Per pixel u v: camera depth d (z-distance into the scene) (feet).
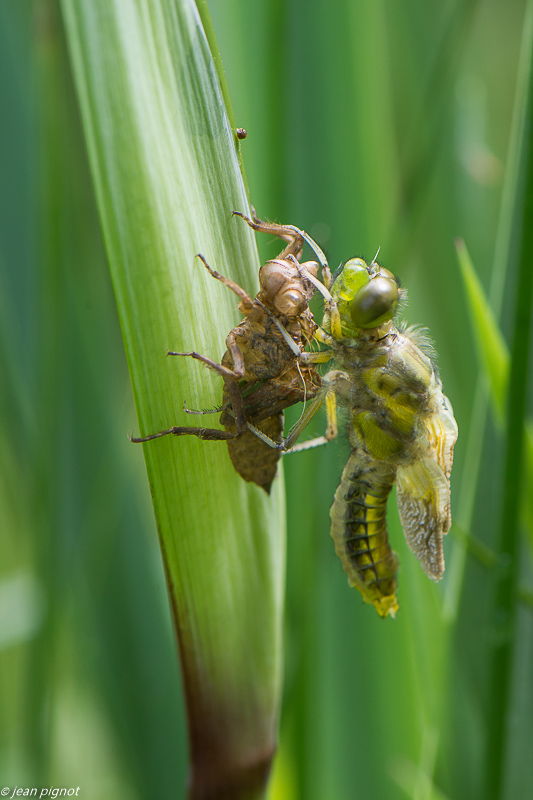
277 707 0.94
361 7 1.05
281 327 0.94
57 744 1.10
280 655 0.94
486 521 1.05
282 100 1.00
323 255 0.96
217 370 0.92
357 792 1.04
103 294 1.09
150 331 0.91
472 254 1.12
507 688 0.98
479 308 0.99
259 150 1.01
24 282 1.09
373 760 1.04
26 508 1.09
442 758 1.03
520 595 1.00
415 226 1.03
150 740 1.09
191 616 0.93
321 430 1.00
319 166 1.05
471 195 1.13
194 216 0.91
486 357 0.99
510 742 1.04
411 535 0.98
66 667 1.12
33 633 1.06
